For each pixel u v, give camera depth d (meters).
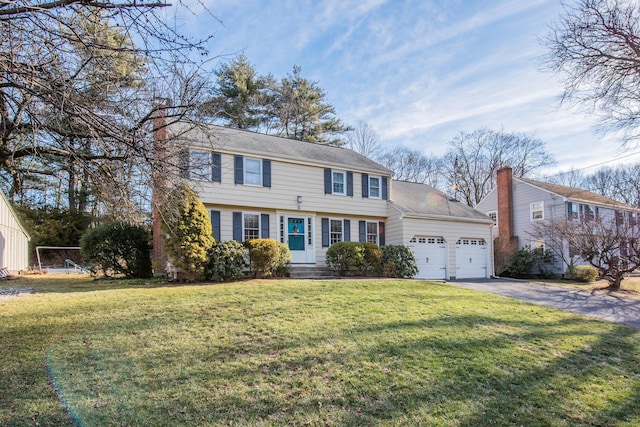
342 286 10.47
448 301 9.11
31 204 23.83
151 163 4.80
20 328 5.82
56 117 4.01
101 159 4.79
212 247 11.94
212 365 4.67
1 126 4.29
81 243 13.53
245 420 3.53
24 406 3.55
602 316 9.26
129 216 5.71
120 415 3.50
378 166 18.06
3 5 3.34
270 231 14.83
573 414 4.08
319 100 28.52
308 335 5.83
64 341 5.29
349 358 5.04
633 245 15.73
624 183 31.17
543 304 10.42
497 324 7.18
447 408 3.97
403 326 6.53
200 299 8.07
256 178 14.55
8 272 15.25
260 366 4.70
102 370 4.42
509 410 4.04
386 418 3.70
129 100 4.62
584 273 18.81
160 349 5.12
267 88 26.50
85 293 8.87
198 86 5.34
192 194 6.63
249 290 9.34
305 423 3.54
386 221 17.81
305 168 15.75
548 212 22.84
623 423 3.96
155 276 13.61
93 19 3.95
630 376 5.27
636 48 10.79
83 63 4.13
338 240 16.48
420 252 17.39
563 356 5.76
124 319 6.44
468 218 18.75
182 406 3.72
